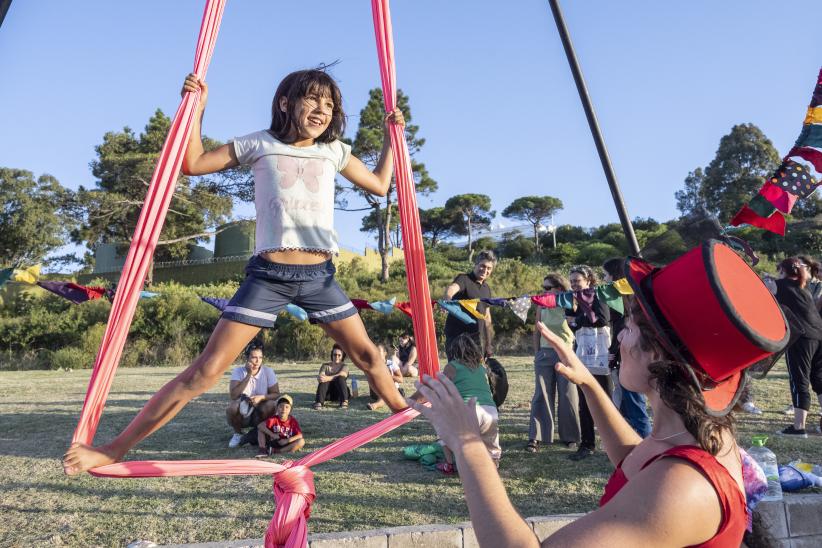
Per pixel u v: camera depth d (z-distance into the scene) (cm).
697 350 140
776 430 681
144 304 2278
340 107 274
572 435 637
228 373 1466
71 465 223
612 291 443
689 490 129
